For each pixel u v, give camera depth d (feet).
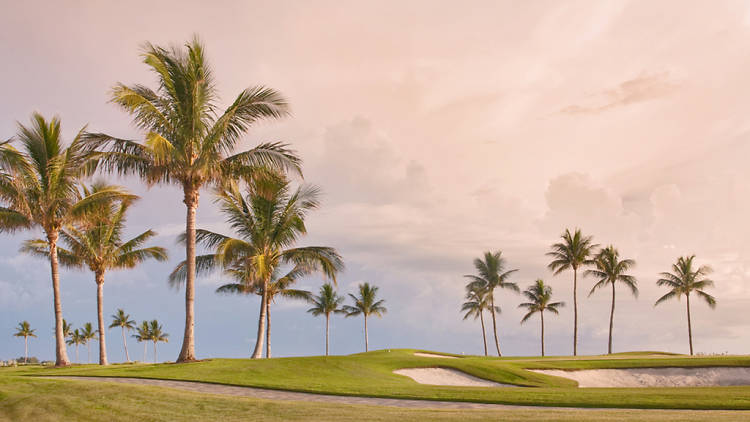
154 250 138.92
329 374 81.76
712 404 48.37
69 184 103.71
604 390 62.13
